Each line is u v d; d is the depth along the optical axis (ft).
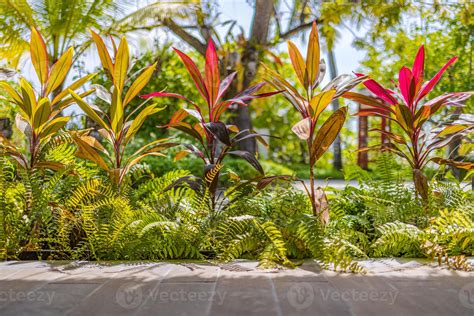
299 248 7.91
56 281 6.33
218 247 8.02
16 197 8.98
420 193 9.26
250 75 37.50
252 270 7.01
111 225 8.17
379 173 10.14
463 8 33.88
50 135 9.93
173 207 9.20
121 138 10.02
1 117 18.44
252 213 8.94
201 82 9.58
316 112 8.58
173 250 7.91
